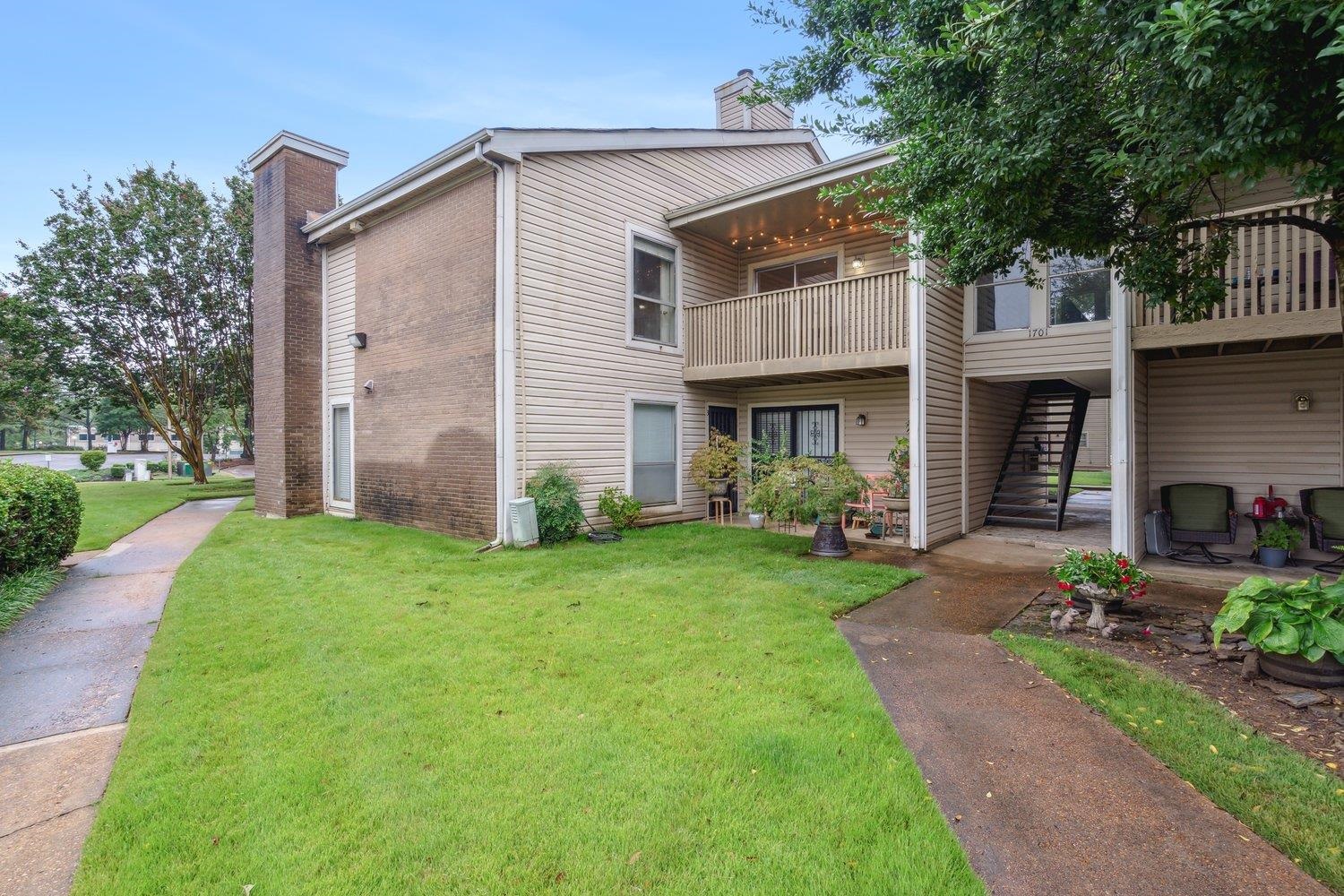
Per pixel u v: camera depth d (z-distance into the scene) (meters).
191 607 5.22
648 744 2.90
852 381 9.98
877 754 2.81
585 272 8.91
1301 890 1.98
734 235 10.66
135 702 3.40
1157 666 3.86
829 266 10.62
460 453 8.58
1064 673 3.71
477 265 8.30
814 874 2.05
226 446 43.97
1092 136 3.91
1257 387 7.16
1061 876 2.05
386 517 10.00
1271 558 6.63
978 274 4.91
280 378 11.06
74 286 16.11
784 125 12.51
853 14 7.17
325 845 2.21
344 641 4.36
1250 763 2.69
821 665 3.89
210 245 17.23
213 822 2.35
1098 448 21.14
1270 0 2.39
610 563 6.93
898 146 5.22
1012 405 10.84
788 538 8.49
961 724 3.12
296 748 2.88
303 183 11.22
